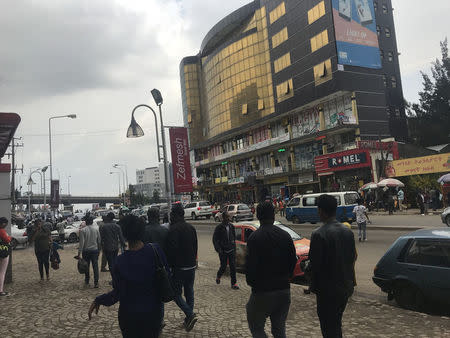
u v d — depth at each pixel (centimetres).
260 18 5916
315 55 4356
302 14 4575
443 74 5138
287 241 341
